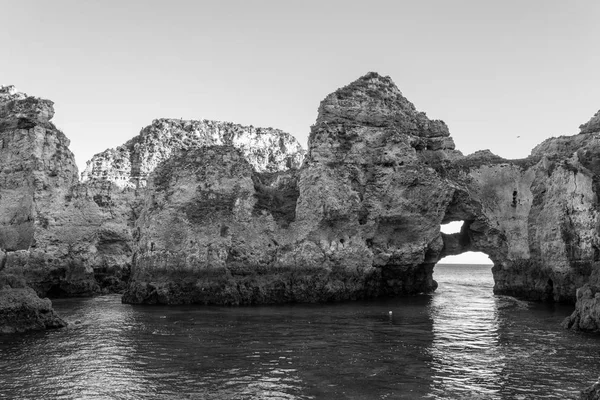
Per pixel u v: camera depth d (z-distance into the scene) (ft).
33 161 166.09
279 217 147.64
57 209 169.48
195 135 258.57
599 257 121.70
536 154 164.04
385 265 153.99
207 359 73.56
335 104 157.17
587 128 151.64
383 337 89.45
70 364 71.05
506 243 156.76
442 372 67.15
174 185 143.43
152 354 76.59
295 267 142.41
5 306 94.43
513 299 149.28
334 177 146.92
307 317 112.06
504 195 157.38
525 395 58.08
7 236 161.89
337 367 69.41
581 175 129.29
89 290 173.47
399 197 150.30
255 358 74.13
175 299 136.98
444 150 169.58
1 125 169.07
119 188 227.81
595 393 46.50
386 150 152.15
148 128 261.24
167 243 140.56
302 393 58.65
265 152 264.72
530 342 85.15
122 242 218.38
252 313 118.21
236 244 140.26
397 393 58.75
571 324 97.96
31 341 85.97
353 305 134.82
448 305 135.95
